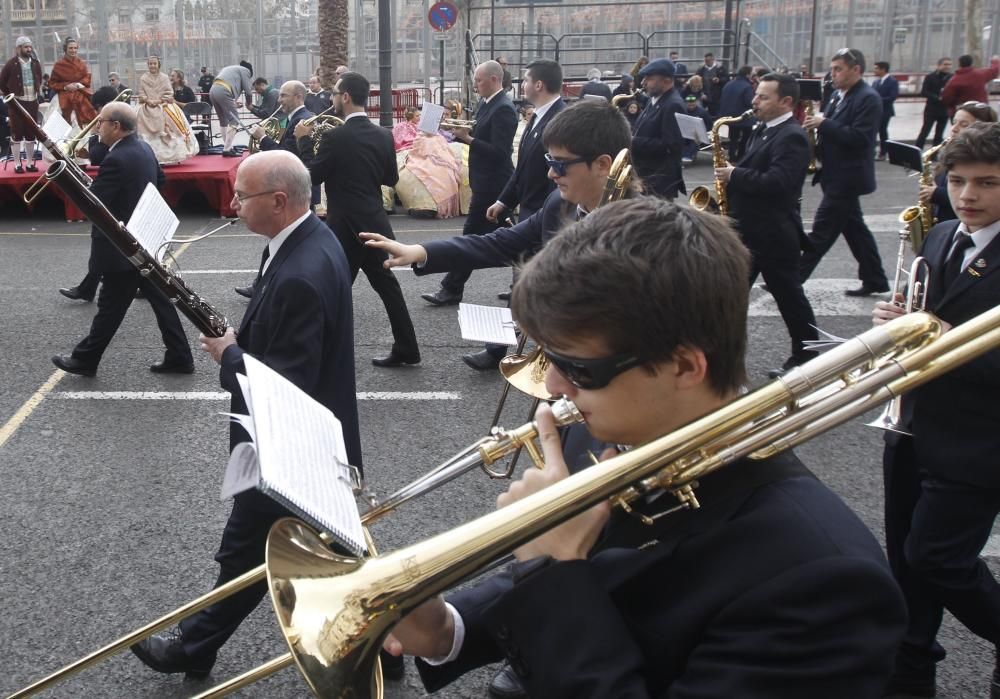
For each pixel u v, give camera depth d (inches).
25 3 773.3
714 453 44.0
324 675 47.5
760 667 41.7
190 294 118.5
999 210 98.7
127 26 798.5
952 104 613.3
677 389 45.6
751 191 219.6
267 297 111.6
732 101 609.0
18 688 114.0
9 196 456.4
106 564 141.8
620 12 805.9
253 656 121.3
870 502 161.3
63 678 70.7
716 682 42.1
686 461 44.2
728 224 48.3
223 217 454.3
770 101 221.0
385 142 235.5
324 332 112.3
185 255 362.9
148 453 182.5
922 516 101.9
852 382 44.9
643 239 44.5
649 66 330.0
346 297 115.9
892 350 44.6
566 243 46.0
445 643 57.1
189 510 159.3
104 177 226.4
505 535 43.3
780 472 46.9
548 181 249.4
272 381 70.3
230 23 820.6
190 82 818.2
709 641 43.7
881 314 109.2
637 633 46.1
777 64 798.5
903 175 544.4
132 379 225.1
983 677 117.1
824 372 43.5
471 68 765.3
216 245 382.9
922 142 644.1
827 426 45.5
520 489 47.6
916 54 772.6
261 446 60.4
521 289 46.6
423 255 127.4
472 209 299.6
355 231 229.8
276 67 836.6
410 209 450.3
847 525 44.9
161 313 223.9
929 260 106.8
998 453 95.7
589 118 117.1
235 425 113.0
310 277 109.9
